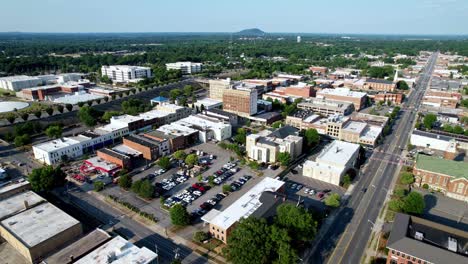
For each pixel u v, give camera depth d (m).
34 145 192.62
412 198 121.88
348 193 144.12
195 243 109.94
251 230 96.56
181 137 196.62
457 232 98.94
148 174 162.62
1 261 100.12
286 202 121.44
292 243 103.25
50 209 118.12
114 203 135.00
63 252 96.94
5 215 114.12
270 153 176.88
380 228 117.88
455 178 137.50
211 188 149.50
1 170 156.75
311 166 159.00
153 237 113.06
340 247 107.50
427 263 88.69
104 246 97.75
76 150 183.12
